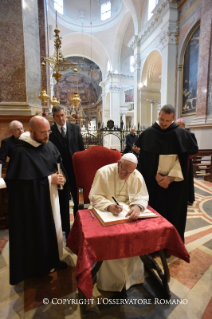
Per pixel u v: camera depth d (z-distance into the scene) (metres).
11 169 1.68
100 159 2.34
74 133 2.96
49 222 1.88
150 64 13.23
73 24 19.91
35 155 1.80
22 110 4.14
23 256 1.76
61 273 2.05
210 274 1.99
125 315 1.55
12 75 4.12
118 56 20.45
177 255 1.59
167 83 9.67
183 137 2.08
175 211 2.18
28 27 4.32
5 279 1.98
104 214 1.65
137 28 13.59
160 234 1.50
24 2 4.16
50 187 1.87
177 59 9.62
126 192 1.93
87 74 29.19
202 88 7.52
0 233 2.93
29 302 1.70
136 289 1.81
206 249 2.43
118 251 1.42
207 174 6.25
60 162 2.15
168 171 2.16
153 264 1.89
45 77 6.55
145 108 14.20
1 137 4.17
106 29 19.73
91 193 1.87
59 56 5.82
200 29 7.55
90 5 19.42
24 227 1.73
